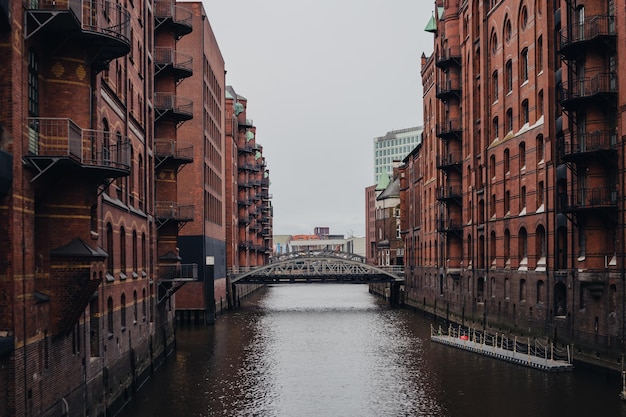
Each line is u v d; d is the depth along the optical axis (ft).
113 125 90.27
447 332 170.19
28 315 60.13
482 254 166.71
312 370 118.01
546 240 127.03
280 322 197.16
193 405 92.53
